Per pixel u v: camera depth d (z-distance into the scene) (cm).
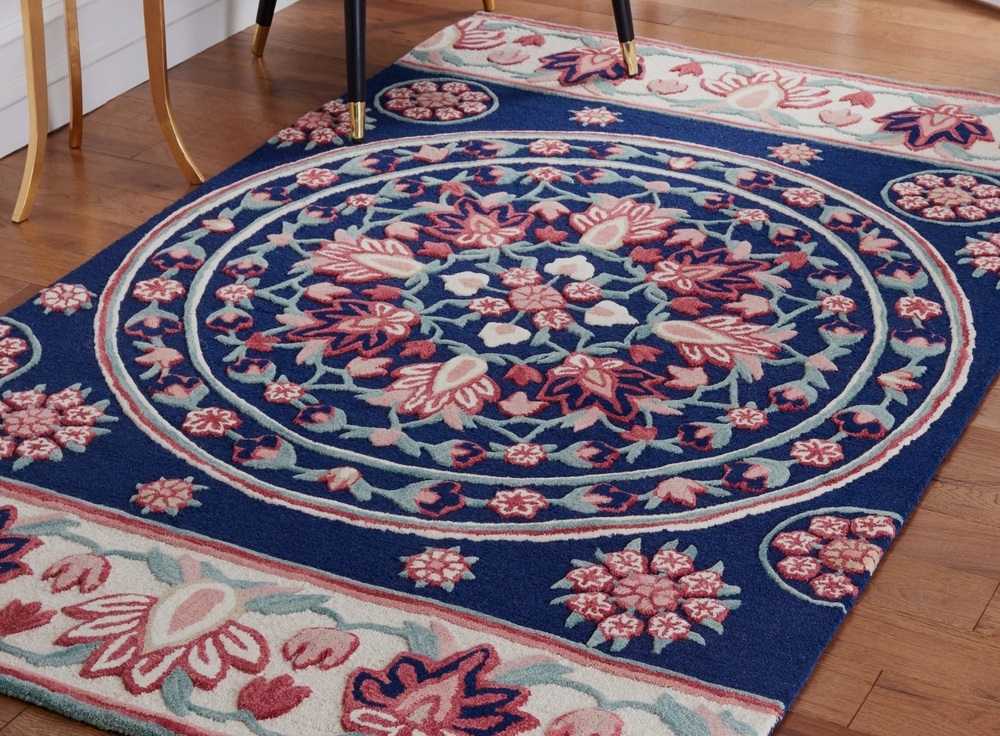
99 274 227
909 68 307
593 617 159
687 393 200
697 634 156
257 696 147
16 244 237
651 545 170
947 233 243
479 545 170
